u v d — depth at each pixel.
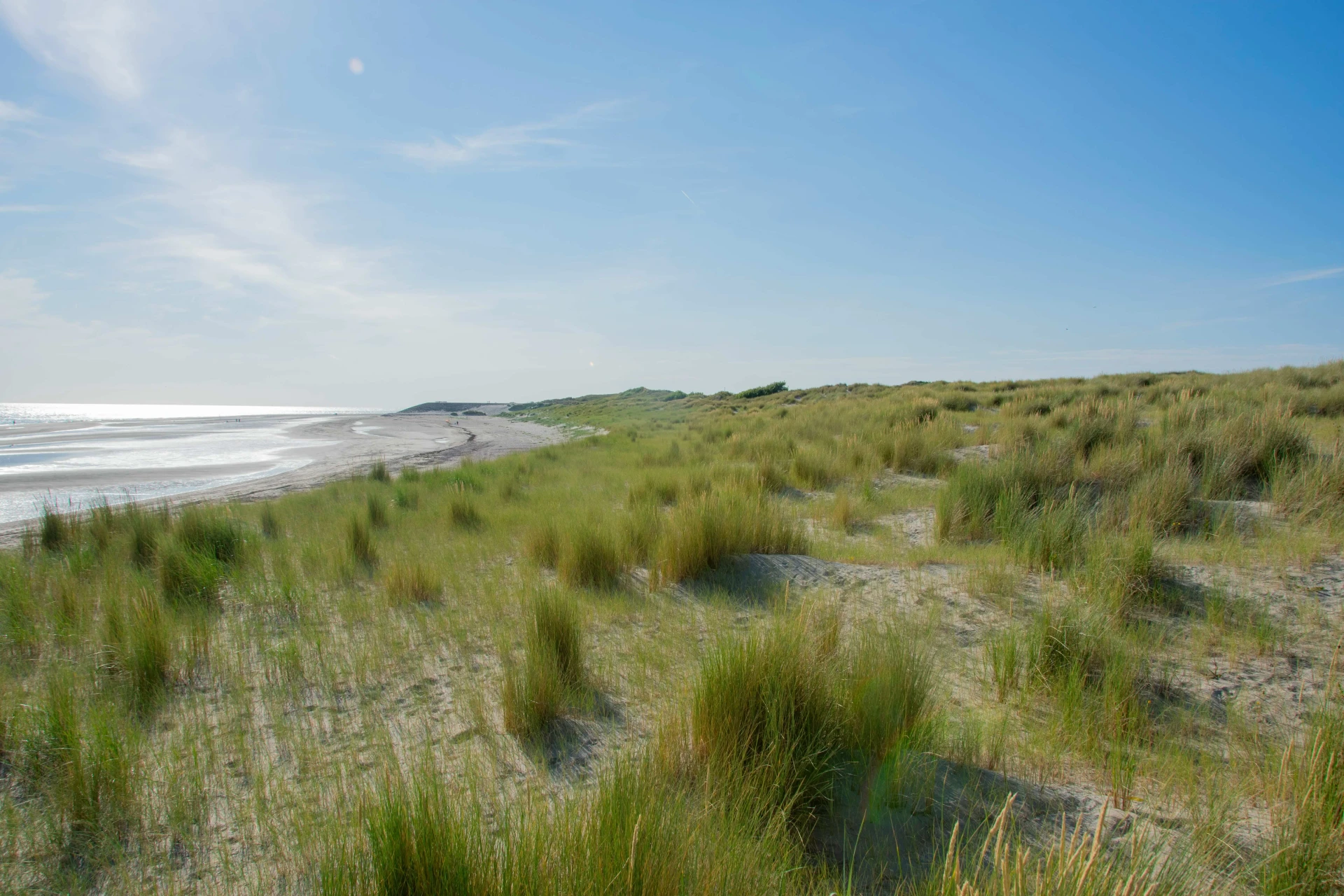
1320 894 2.16
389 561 7.93
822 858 2.58
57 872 2.79
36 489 18.91
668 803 2.54
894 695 3.30
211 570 6.92
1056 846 2.33
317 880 2.58
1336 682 3.58
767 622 5.25
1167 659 4.05
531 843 2.26
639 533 7.88
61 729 3.52
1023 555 6.19
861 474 11.59
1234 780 2.84
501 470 17.72
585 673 4.54
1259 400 12.65
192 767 3.53
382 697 4.38
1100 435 10.12
